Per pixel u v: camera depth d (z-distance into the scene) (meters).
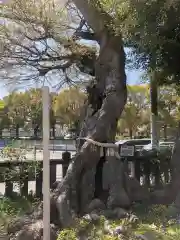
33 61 8.50
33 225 6.13
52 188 8.13
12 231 6.23
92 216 6.31
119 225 5.78
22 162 8.76
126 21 6.80
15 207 7.34
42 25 7.74
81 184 7.21
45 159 4.82
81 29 8.61
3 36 7.77
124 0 6.53
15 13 7.56
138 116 34.41
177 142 8.28
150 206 7.04
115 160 7.51
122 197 7.09
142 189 7.73
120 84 8.08
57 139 31.83
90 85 8.71
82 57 9.02
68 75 9.96
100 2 7.66
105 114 7.75
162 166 10.59
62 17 7.96
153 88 14.00
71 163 7.38
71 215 6.59
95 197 7.36
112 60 8.17
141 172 10.48
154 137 14.33
